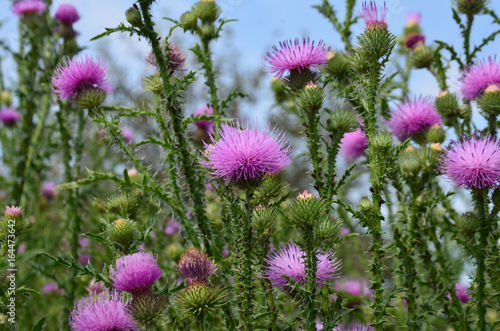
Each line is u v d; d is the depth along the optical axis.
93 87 0.68
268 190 0.61
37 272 0.76
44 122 0.93
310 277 0.58
